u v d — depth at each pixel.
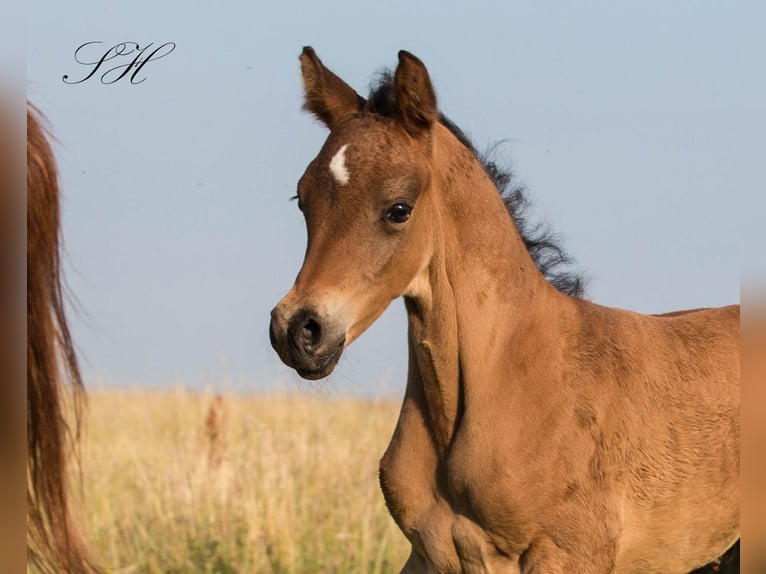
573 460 11.02
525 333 11.33
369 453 19.20
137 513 17.72
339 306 10.05
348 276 10.16
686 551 12.07
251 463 18.06
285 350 9.92
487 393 11.06
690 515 11.92
